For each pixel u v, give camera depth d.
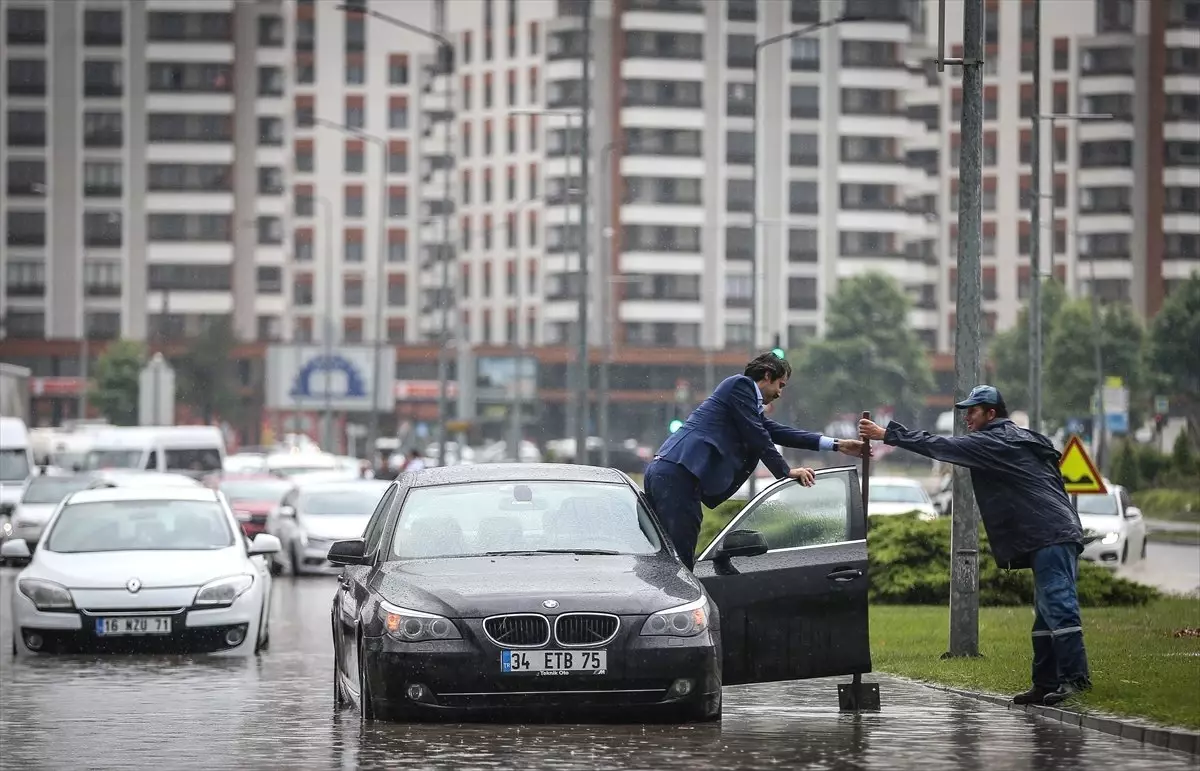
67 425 141.62
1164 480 111.50
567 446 159.12
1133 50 197.62
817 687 25.83
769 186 199.00
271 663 30.72
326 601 49.12
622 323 198.25
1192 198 198.50
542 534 21.34
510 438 188.38
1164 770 17.39
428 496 21.95
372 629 19.58
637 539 21.39
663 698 19.44
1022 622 36.16
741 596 21.14
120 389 196.25
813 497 21.58
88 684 27.08
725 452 22.48
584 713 19.36
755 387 22.58
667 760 17.78
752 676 21.16
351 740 19.98
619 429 198.88
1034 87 62.34
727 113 198.38
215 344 199.00
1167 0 197.25
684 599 19.77
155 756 18.92
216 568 31.86
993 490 21.77
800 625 21.25
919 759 18.06
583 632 19.31
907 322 182.50
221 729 21.28
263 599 32.97
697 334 199.00
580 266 73.88
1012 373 167.25
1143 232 199.00
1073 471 44.62
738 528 21.44
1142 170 198.50
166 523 33.75
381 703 19.36
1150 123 198.12
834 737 19.75
